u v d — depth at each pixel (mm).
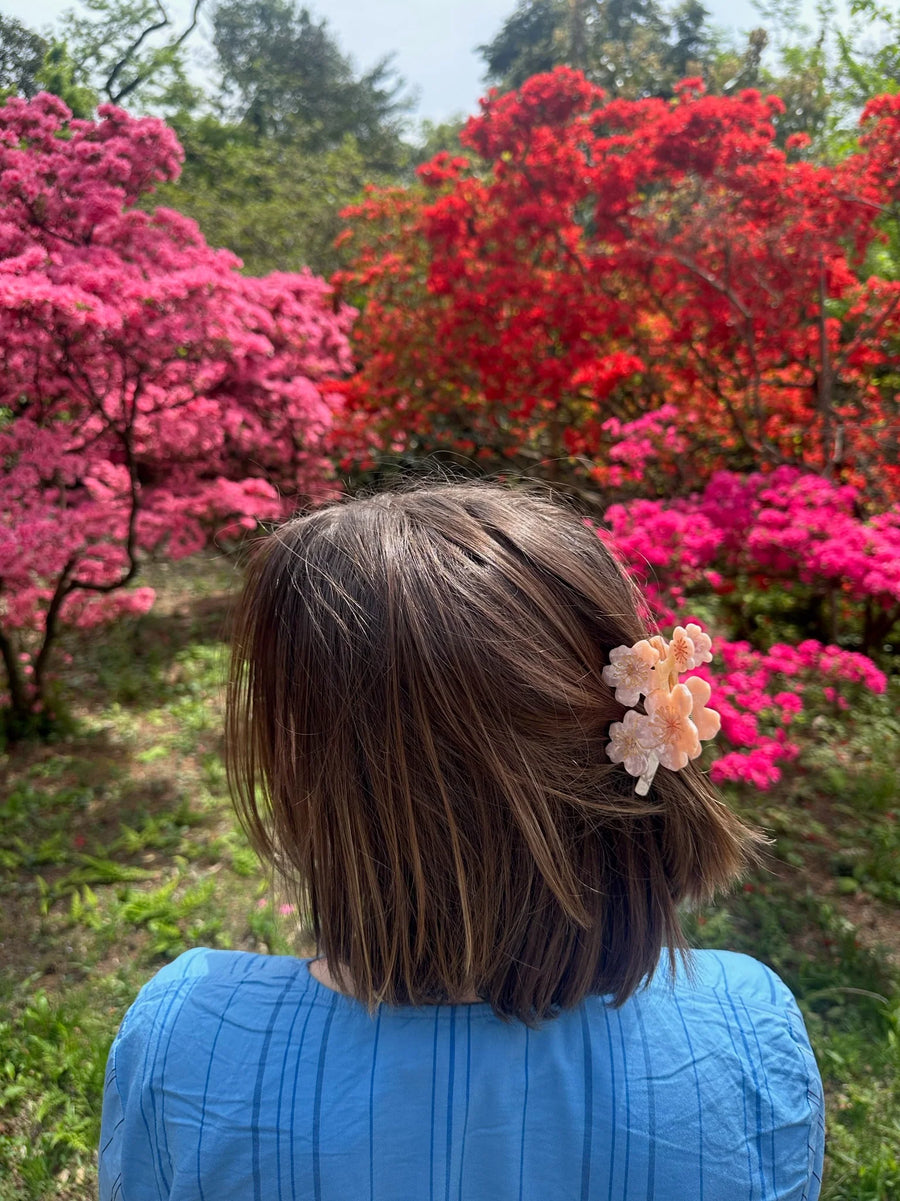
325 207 10289
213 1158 523
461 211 5266
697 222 4258
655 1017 576
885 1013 2375
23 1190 2076
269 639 569
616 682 536
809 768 3635
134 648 5176
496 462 6184
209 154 12047
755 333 4645
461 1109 525
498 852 516
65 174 3803
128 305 3379
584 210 6566
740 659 3156
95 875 3141
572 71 4766
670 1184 525
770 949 2662
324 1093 528
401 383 5656
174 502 4395
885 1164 2002
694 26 15016
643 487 4871
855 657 3039
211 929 2871
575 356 4988
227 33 20469
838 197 4129
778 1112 558
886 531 3223
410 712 508
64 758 3986
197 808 3598
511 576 539
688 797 573
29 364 3492
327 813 534
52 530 3482
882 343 4684
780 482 3586
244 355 4590
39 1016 2480
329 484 6027
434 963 531
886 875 2975
